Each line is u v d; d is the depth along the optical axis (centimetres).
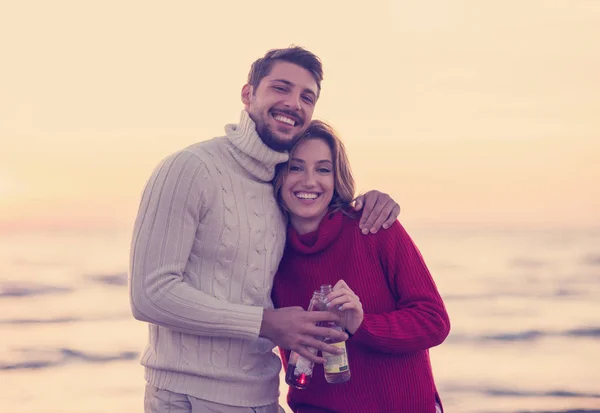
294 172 281
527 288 2591
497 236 4850
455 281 2770
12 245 4503
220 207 259
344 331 271
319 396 287
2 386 1305
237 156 268
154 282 247
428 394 289
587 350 1617
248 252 264
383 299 286
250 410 268
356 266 284
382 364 282
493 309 2191
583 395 1212
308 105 276
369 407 282
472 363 1482
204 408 258
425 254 3728
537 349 1634
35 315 2166
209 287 258
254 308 253
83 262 3562
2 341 1780
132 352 1639
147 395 270
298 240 286
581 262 3297
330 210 290
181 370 258
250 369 267
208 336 258
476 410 1126
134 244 250
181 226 250
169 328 251
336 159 286
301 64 272
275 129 270
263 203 274
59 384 1320
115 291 2625
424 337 276
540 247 4044
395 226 287
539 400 1181
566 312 2136
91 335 1856
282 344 253
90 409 1123
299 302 290
